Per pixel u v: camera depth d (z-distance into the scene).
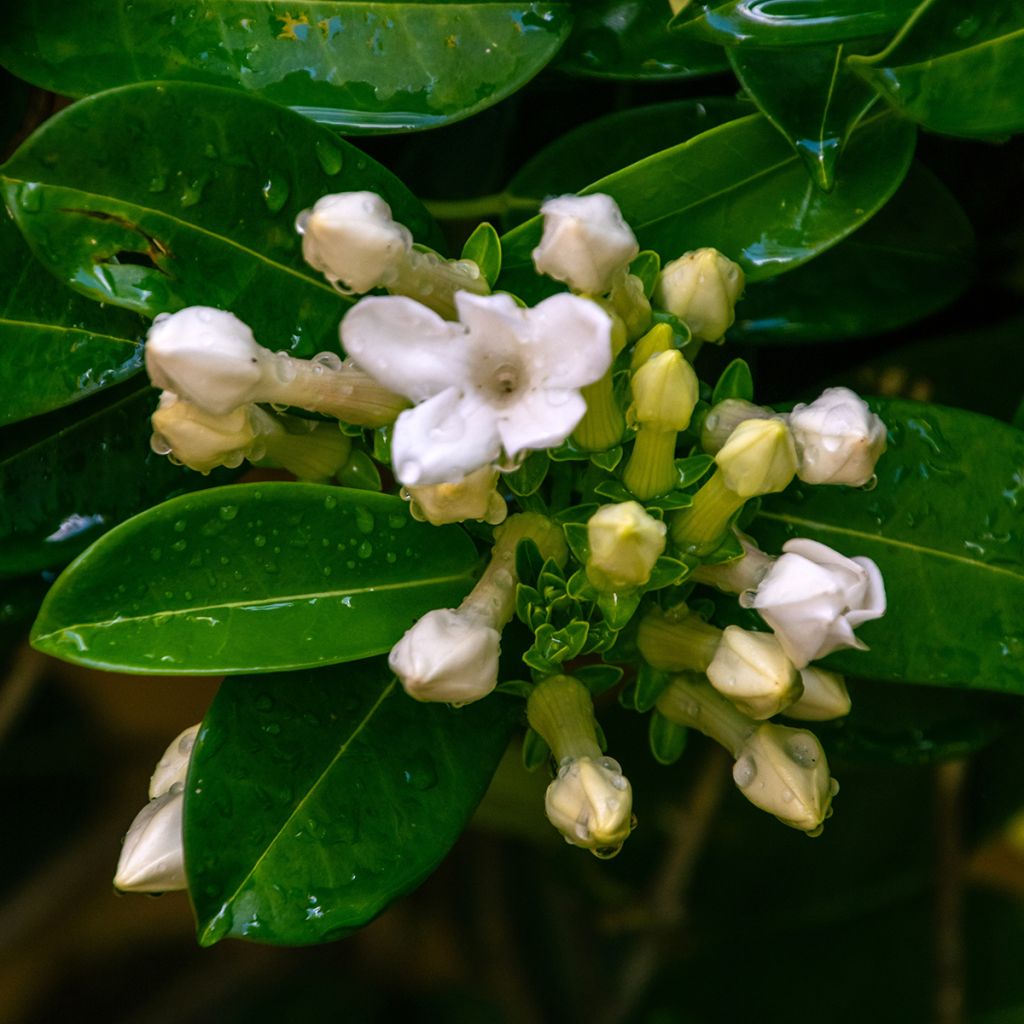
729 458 0.53
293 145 0.55
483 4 0.56
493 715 0.56
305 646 0.54
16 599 0.58
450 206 0.59
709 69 0.57
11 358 0.56
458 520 0.54
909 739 0.59
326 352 0.55
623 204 0.56
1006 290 0.60
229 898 0.54
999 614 0.56
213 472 0.58
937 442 0.57
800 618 0.53
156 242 0.54
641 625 0.56
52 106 0.58
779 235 0.56
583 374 0.50
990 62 0.54
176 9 0.56
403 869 0.54
